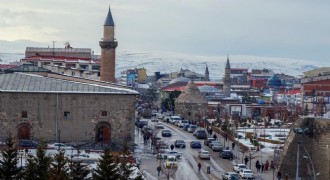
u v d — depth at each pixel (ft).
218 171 359.46
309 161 360.48
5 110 409.49
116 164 239.91
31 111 411.54
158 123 636.07
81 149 374.43
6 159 242.78
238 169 348.79
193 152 437.99
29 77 428.56
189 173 349.41
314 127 363.15
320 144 358.43
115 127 418.72
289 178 359.25
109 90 420.77
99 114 417.49
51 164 254.47
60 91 413.80
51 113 412.98
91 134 416.67
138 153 409.28
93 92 415.64
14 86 415.44
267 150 447.01
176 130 587.27
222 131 553.23
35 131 411.75
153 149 426.92
